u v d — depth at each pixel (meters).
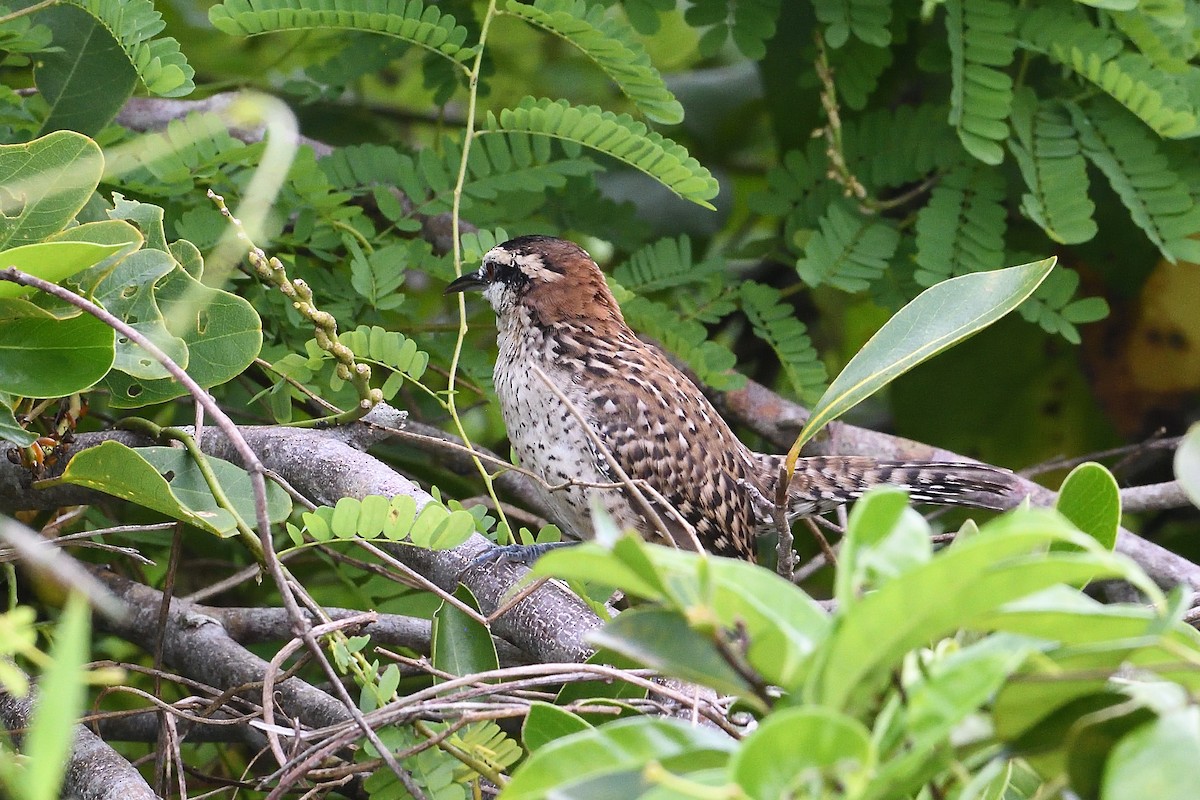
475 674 5.41
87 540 7.38
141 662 9.02
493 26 11.70
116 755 5.95
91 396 8.61
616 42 7.95
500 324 9.99
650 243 10.63
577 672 5.39
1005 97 8.48
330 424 7.76
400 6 7.82
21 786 3.46
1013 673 3.80
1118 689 3.91
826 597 10.97
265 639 8.27
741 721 5.32
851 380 5.47
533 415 9.15
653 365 9.75
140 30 7.05
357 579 9.12
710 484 9.58
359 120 10.91
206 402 5.07
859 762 3.24
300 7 7.57
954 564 3.29
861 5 8.92
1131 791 3.39
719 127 12.37
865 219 9.53
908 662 3.87
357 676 5.63
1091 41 8.62
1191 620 5.64
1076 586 4.59
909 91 10.16
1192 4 9.16
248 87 10.09
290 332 8.55
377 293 8.18
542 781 3.71
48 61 7.58
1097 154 8.83
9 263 5.21
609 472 9.07
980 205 9.23
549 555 3.62
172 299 6.23
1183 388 10.30
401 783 5.39
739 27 9.14
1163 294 10.05
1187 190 8.70
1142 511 9.61
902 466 10.03
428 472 10.10
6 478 7.07
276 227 8.30
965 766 4.00
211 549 9.68
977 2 8.62
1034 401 10.84
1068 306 8.95
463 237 8.54
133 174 7.96
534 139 8.95
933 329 5.50
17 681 3.55
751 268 10.84
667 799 3.53
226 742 7.92
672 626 3.91
